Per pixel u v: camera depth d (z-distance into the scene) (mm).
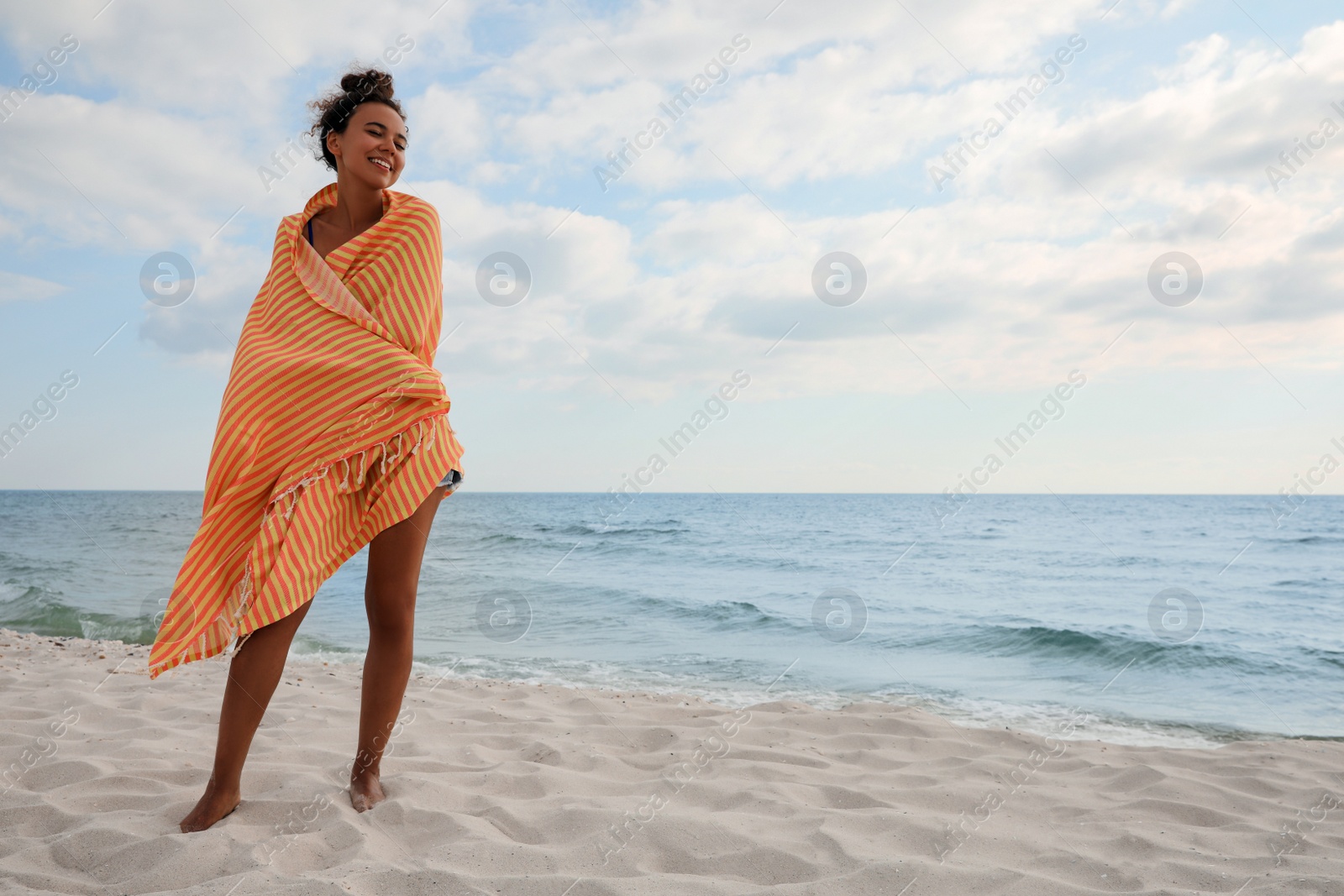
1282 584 13227
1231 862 2178
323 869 1842
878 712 4172
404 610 2297
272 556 2068
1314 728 4992
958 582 13656
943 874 1938
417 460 2227
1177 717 5234
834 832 2199
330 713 3707
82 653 5891
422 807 2242
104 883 1799
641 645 7625
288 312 2254
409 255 2326
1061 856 2174
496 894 1734
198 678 4648
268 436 2145
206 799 2113
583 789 2619
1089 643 8008
